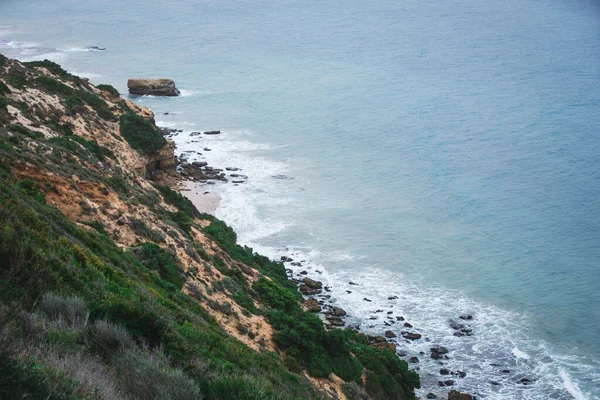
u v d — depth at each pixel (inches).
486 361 2234.3
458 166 4033.0
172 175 3555.6
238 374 858.1
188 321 1203.9
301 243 3026.6
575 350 2316.7
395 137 4530.0
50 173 1717.5
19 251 766.5
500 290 2696.9
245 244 2977.4
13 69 3159.5
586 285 2741.1
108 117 3287.4
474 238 3139.8
